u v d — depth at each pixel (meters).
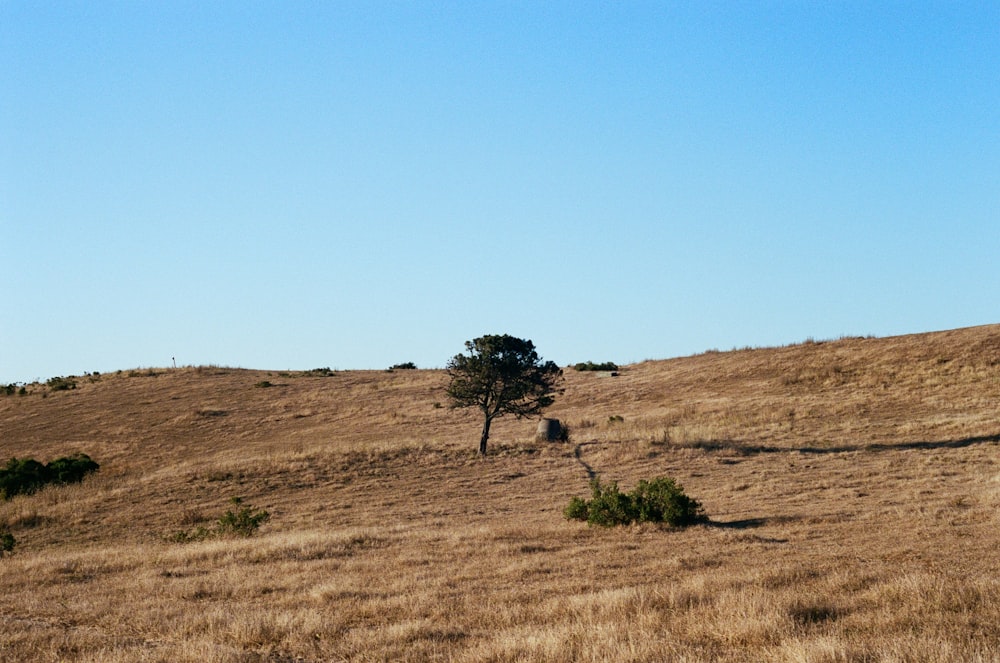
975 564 14.66
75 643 10.96
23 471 39.50
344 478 37.03
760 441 41.88
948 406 46.06
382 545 21.09
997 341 57.62
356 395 70.38
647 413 55.06
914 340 62.75
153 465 47.22
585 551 18.64
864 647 8.89
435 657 9.99
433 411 61.19
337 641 11.02
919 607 10.76
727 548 18.25
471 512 28.83
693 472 35.19
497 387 44.25
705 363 71.81
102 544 26.91
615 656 9.32
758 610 10.87
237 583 16.09
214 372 83.62
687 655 9.16
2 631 11.70
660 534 21.19
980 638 9.30
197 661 9.85
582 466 38.53
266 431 58.19
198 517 30.42
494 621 11.97
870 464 33.78
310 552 19.84
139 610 13.52
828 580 12.88
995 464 31.52
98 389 74.94
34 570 19.25
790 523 22.05
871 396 50.84
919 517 21.12
